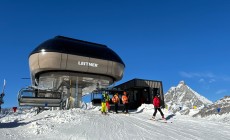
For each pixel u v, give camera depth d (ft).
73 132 34.09
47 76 89.86
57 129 35.76
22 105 79.25
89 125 40.19
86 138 30.71
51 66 86.53
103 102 58.49
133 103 95.20
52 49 86.74
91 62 92.07
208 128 44.16
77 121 43.04
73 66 88.84
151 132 37.35
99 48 98.94
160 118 56.24
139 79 96.43
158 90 98.94
